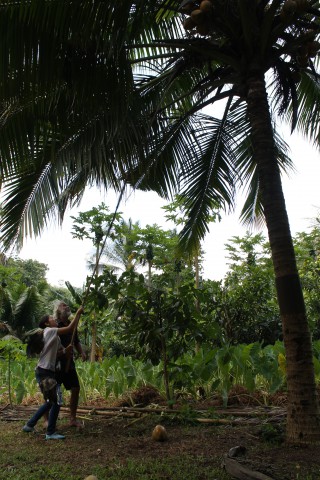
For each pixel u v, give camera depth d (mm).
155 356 5566
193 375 5594
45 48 3850
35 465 3555
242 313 9141
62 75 4102
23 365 8211
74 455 3787
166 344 5586
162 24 5527
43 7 3605
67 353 4816
